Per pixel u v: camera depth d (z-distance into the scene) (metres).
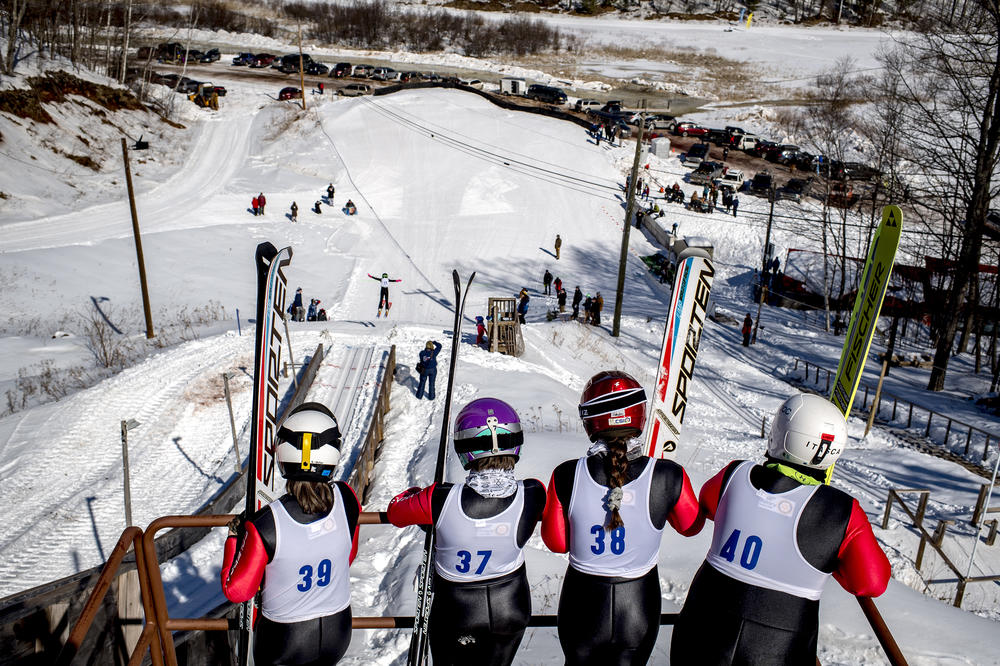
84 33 65.69
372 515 3.83
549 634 6.44
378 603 8.80
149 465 18.44
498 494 3.54
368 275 41.56
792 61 92.50
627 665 3.61
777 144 65.69
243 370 23.61
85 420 20.05
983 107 30.27
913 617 7.70
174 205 47.28
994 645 7.21
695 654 3.28
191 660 6.25
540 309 39.06
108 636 5.58
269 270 4.39
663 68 90.62
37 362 25.55
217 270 38.56
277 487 10.06
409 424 19.58
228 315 32.59
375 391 21.72
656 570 3.68
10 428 19.62
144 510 16.50
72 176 47.28
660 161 62.88
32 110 49.41
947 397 28.39
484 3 113.00
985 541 15.21
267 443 4.49
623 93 81.25
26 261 35.38
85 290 33.91
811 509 3.14
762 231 53.09
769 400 27.11
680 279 4.88
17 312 30.72
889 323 40.75
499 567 3.62
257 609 3.63
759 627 3.14
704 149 63.16
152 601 3.96
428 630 3.74
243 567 3.36
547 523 3.62
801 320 41.88
